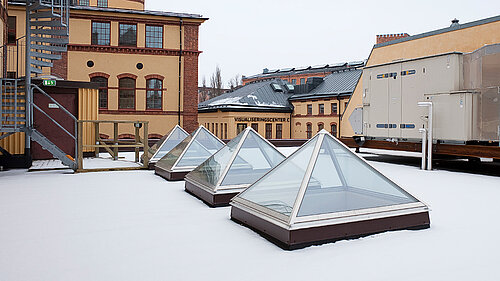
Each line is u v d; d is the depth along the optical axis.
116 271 3.84
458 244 4.72
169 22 25.41
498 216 6.20
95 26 24.34
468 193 8.34
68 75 23.80
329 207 4.96
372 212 5.09
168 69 25.53
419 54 16.31
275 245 4.69
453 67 12.12
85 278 3.67
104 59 24.33
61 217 6.01
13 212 6.33
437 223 5.73
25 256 4.27
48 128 14.96
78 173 11.26
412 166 13.84
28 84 11.84
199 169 8.28
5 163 12.17
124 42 24.88
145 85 25.12
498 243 4.77
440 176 11.16
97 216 6.09
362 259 4.19
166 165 10.36
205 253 4.39
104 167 12.41
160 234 5.13
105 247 4.59
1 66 15.62
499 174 11.59
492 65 11.30
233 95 42.84
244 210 5.54
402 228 5.29
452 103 12.12
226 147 8.19
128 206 6.83
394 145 14.34
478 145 11.59
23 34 22.06
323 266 3.99
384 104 14.64
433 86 12.73
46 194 7.93
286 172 5.49
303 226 4.58
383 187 5.50
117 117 24.58
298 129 39.22
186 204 7.04
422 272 3.82
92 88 15.62
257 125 37.62
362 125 15.82
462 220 5.93
